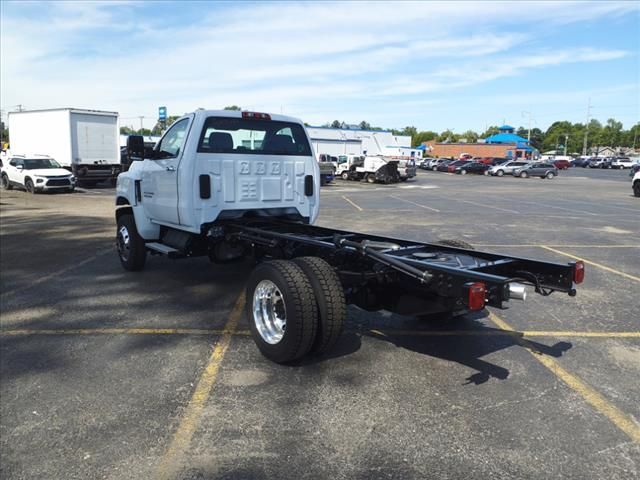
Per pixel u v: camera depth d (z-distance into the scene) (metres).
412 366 4.55
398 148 68.69
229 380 4.26
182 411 3.76
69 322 5.68
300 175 6.87
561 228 13.42
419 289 4.52
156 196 6.80
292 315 4.23
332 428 3.53
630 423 3.61
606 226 13.85
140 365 4.55
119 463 3.17
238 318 5.82
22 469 3.11
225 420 3.64
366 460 3.17
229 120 6.28
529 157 98.75
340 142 65.00
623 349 4.98
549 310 6.20
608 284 7.44
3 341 5.12
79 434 3.48
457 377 4.33
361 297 4.89
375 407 3.81
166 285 7.23
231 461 3.17
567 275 4.30
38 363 4.60
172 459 3.20
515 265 4.68
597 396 4.01
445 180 41.72
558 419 3.66
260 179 6.51
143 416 3.70
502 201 21.98
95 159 25.52
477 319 5.86
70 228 12.77
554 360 4.70
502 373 4.41
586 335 5.36
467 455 3.22
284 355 4.37
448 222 14.60
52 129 25.14
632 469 3.10
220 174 6.21
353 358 4.71
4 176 24.36
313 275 4.32
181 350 4.89
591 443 3.36
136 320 5.75
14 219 14.43
